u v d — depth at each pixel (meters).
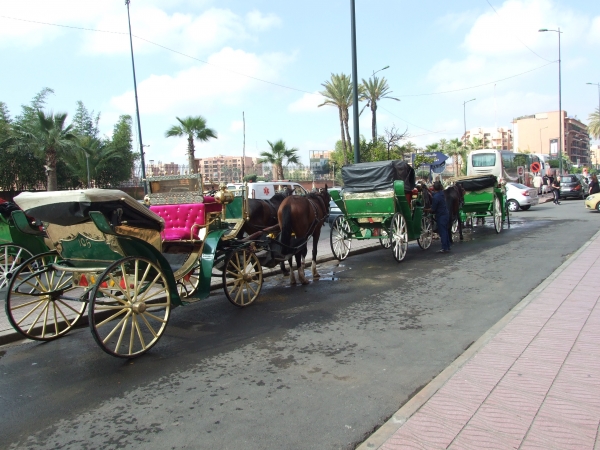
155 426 3.87
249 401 4.25
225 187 7.14
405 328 6.22
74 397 4.49
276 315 7.11
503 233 16.45
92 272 5.75
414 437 3.36
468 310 6.96
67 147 25.33
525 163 41.31
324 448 3.45
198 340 6.06
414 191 12.13
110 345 5.99
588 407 3.69
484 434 3.36
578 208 26.58
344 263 11.69
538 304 6.65
